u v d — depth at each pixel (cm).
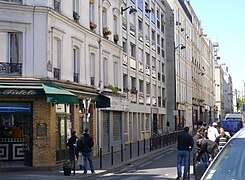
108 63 2956
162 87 5191
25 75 1959
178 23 5859
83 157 1820
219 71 11769
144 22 4356
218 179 523
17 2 1967
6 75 1934
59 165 2022
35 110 1956
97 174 1825
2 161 2012
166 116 5384
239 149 569
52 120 1984
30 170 1925
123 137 3244
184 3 6669
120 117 3231
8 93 1880
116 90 2984
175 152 2988
